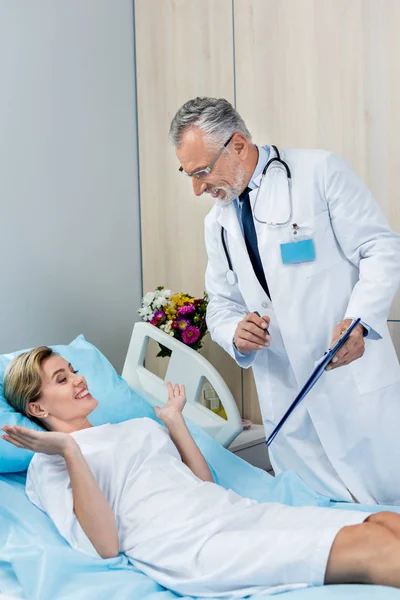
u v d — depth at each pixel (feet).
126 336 10.16
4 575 4.89
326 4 8.24
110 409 6.71
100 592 4.58
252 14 8.96
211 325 6.95
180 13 9.74
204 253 9.68
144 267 10.39
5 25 8.57
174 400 6.40
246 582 4.64
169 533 5.04
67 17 9.33
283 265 6.31
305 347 6.26
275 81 8.79
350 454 6.25
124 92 10.16
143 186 10.32
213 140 5.96
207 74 9.48
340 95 8.20
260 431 8.77
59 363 6.20
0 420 5.96
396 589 4.24
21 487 5.87
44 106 9.04
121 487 5.48
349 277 6.32
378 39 7.84
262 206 6.42
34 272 8.89
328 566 4.52
